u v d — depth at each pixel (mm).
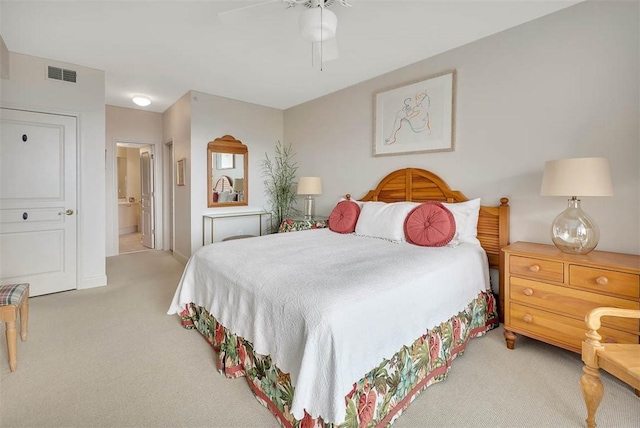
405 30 2527
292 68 3330
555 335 1953
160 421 1486
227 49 2875
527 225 2469
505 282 2172
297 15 2299
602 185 1829
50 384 1740
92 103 3348
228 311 1849
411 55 3000
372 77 3600
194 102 4145
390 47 2828
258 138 4824
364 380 1335
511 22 2418
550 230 2334
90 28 2498
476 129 2740
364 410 1307
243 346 1765
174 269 4254
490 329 2436
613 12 2039
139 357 2037
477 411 1552
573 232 2004
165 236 5629
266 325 1517
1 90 2869
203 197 4316
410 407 1580
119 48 2857
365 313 1361
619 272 1706
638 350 1383
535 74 2387
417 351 1642
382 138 3516
